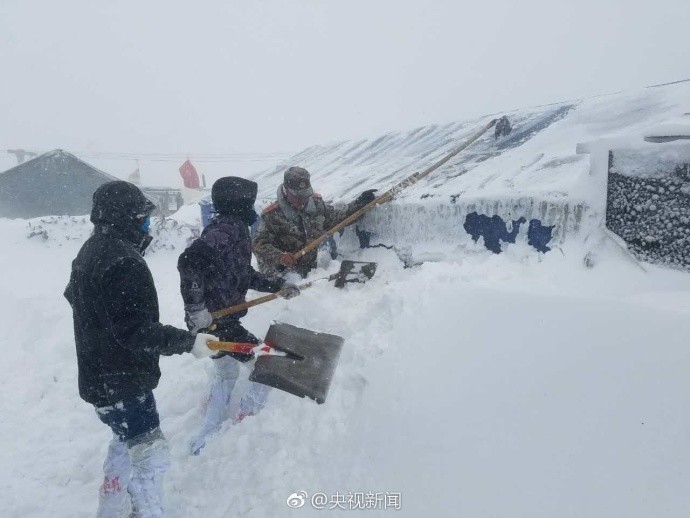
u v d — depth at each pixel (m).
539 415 1.92
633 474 1.58
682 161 2.54
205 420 3.13
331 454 2.42
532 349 2.18
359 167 6.55
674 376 1.73
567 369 2.00
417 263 3.96
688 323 1.85
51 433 3.56
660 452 1.59
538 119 5.04
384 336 2.88
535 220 3.27
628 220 2.78
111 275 2.12
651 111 3.95
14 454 3.35
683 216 2.54
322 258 4.95
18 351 4.89
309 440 2.57
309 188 4.05
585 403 1.85
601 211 2.98
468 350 2.40
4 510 2.82
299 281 4.29
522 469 1.80
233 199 2.99
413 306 2.96
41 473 3.13
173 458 2.99
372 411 2.47
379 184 5.22
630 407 1.75
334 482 2.25
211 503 2.49
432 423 2.19
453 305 2.73
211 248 2.85
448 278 3.18
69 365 4.49
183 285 2.78
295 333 2.79
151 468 2.31
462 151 4.98
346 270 4.14
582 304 2.21
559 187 3.22
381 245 4.43
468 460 1.95
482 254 3.58
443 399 2.26
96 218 2.22
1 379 4.40
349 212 4.43
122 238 2.23
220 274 2.94
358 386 2.73
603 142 3.00
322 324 3.53
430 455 2.06
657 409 1.69
